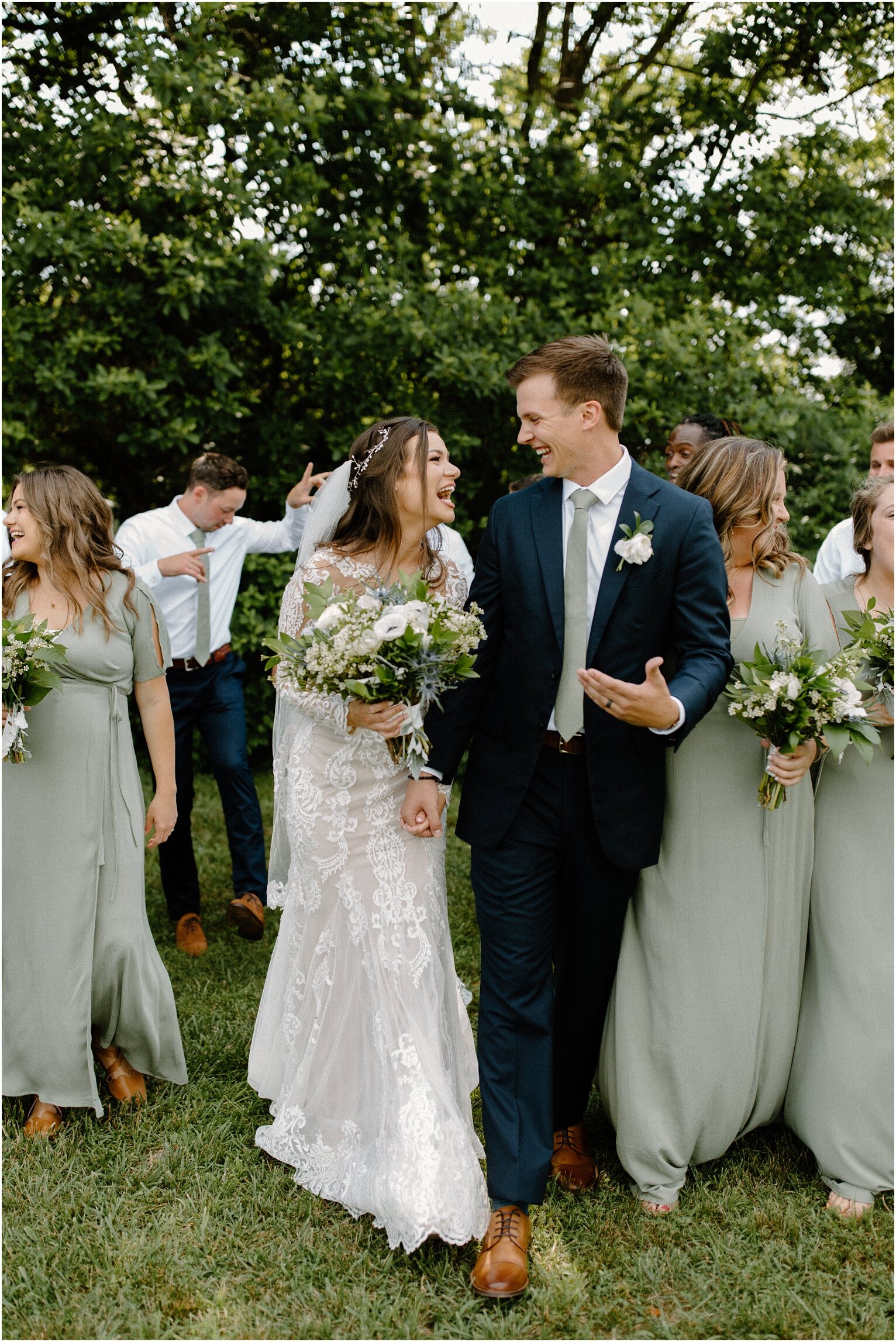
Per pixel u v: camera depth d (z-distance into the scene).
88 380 6.24
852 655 2.54
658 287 7.57
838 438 7.54
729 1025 2.58
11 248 6.12
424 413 6.96
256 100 6.34
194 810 6.38
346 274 7.31
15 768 2.84
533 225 7.56
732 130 8.13
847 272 8.58
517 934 2.48
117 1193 2.62
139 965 2.91
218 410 6.64
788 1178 2.71
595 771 2.42
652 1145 2.56
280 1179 2.67
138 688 3.15
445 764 2.58
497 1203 2.36
